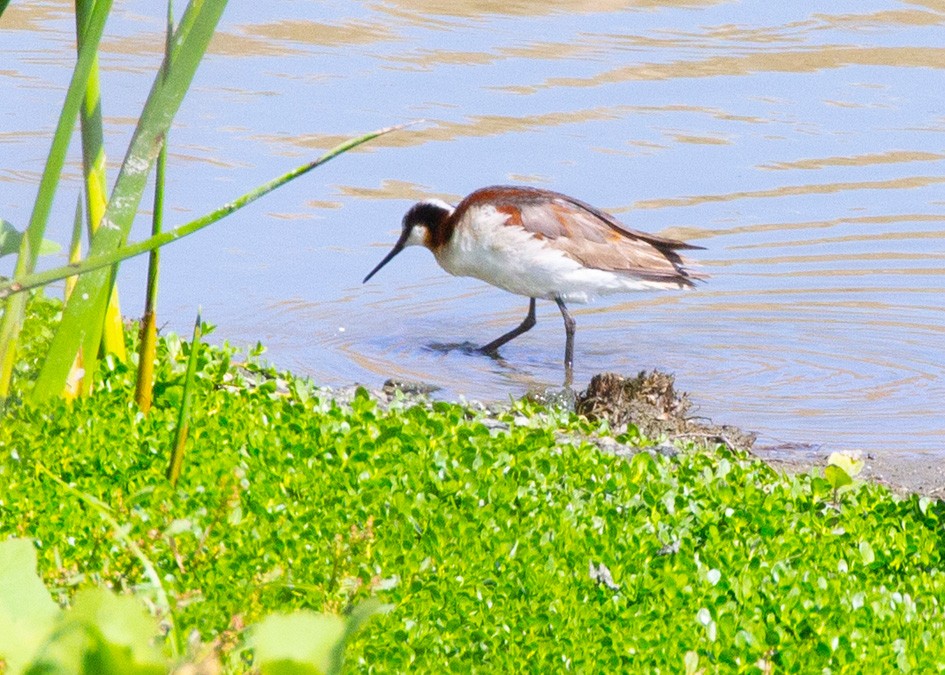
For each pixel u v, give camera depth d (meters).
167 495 7.49
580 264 15.35
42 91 22.33
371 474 8.59
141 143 8.44
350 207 19.36
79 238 9.59
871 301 17.34
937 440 13.34
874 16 28.91
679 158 21.25
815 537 8.52
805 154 21.70
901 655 6.69
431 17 27.70
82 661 1.86
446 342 16.05
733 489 9.27
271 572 6.53
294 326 16.17
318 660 1.93
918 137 22.53
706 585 7.40
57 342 8.74
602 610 7.11
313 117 22.00
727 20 28.36
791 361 15.59
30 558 2.08
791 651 6.61
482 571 7.33
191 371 7.88
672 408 13.38
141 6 26.75
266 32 26.06
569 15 28.30
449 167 20.53
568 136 21.86
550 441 9.82
